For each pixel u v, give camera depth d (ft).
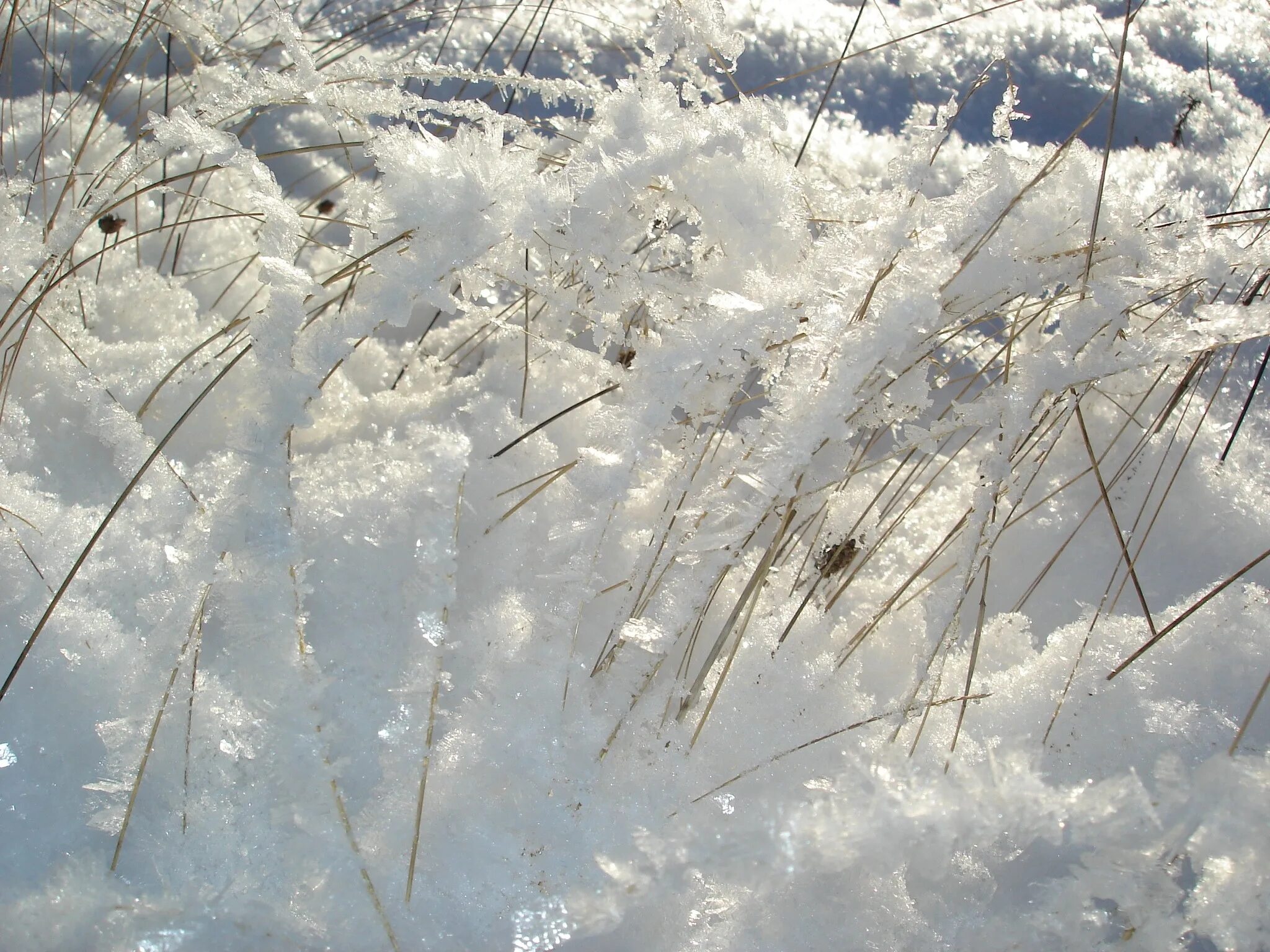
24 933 1.31
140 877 1.35
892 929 1.37
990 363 1.64
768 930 1.37
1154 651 1.54
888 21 2.61
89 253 1.84
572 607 1.52
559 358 1.77
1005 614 1.61
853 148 2.20
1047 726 1.51
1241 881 1.34
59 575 1.48
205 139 1.46
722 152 1.45
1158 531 1.70
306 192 2.07
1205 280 1.53
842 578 1.64
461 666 1.48
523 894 1.36
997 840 1.41
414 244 1.42
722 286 1.48
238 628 1.40
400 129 1.44
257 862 1.36
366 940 1.34
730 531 1.40
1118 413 1.79
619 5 2.48
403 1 2.44
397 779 1.41
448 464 1.39
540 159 1.64
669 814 1.41
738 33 1.52
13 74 2.12
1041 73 2.50
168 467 1.52
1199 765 1.46
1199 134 2.38
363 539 1.51
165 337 1.74
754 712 1.50
